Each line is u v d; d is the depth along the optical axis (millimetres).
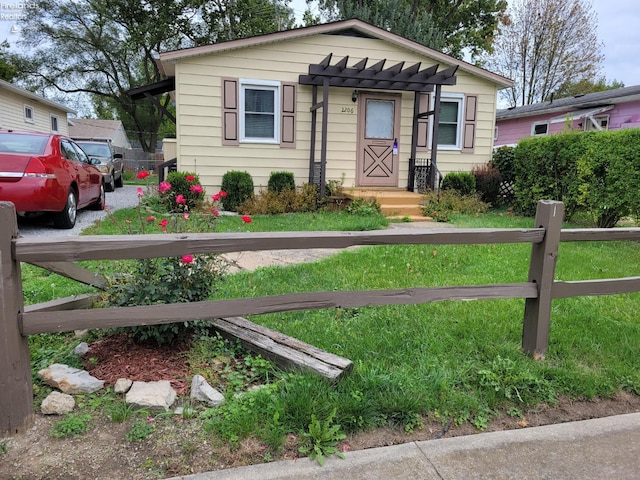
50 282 4117
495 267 5078
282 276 4590
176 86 9547
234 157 10070
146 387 2289
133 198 11969
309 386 2295
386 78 9602
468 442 2068
